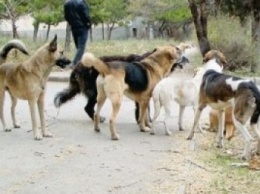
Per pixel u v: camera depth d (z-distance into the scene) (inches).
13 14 645.9
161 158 260.7
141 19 1147.9
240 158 263.3
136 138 288.2
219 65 294.7
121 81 287.7
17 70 287.7
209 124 303.6
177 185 233.6
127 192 227.8
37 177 239.8
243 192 229.1
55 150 269.1
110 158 259.8
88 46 644.7
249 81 263.1
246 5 540.1
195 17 515.5
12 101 299.6
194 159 260.7
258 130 262.1
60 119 321.1
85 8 425.7
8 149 269.7
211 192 229.1
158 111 294.4
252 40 517.7
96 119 296.8
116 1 948.0
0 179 238.1
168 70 303.4
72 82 313.9
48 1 691.4
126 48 650.8
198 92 286.0
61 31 1155.3
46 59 286.2
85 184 233.6
